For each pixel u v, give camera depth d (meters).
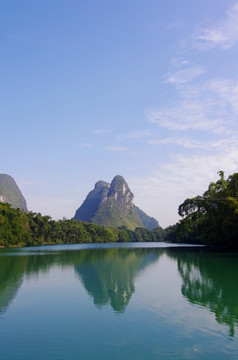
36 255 60.53
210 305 18.31
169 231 159.88
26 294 21.72
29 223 133.50
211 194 68.94
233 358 11.31
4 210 100.56
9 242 103.62
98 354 11.70
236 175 63.97
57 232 152.38
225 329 14.21
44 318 16.05
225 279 27.78
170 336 13.41
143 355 11.60
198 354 11.66
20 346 12.51
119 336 13.48
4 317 16.30
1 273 32.34
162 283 25.84
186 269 35.22
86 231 177.50
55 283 26.11
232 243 61.84
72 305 18.62
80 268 37.19
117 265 40.62
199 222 73.44
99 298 20.33
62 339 13.22
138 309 17.58
